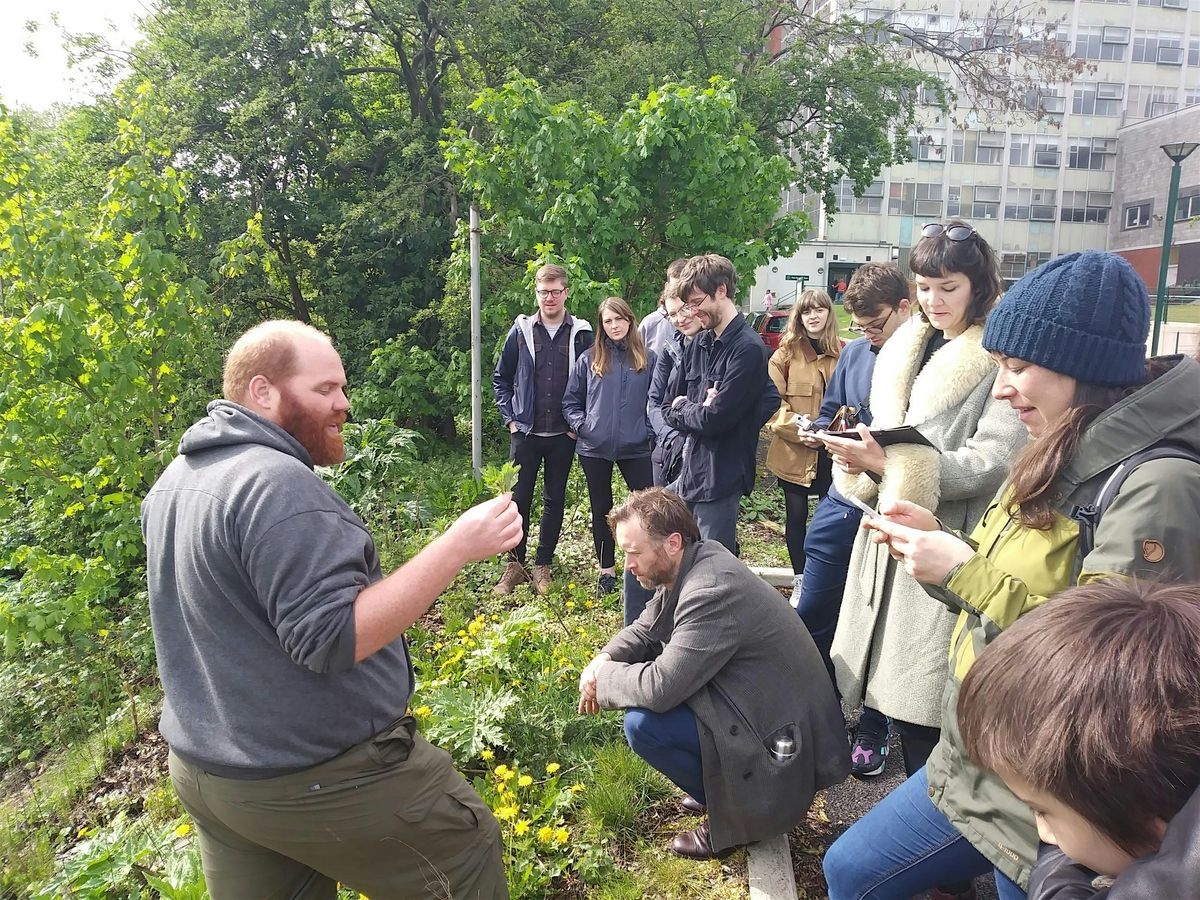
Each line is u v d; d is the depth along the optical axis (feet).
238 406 6.13
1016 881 4.83
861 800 10.02
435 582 5.70
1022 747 2.57
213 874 6.63
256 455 5.80
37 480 19.90
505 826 9.07
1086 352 4.70
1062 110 147.23
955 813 5.22
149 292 20.07
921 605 7.72
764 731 8.20
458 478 27.32
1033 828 4.75
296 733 5.79
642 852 9.12
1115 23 146.51
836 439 7.65
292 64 48.03
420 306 49.11
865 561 8.42
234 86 48.39
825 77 60.49
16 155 19.89
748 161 27.89
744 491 11.94
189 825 9.61
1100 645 2.50
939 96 65.67
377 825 6.10
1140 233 145.18
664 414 12.23
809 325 16.24
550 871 8.64
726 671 8.30
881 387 8.76
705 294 11.01
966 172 145.28
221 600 5.68
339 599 5.44
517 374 17.16
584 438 16.03
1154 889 2.17
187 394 23.08
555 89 48.42
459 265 32.27
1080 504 4.78
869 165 63.98
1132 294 4.69
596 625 14.85
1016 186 147.74
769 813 8.23
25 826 11.58
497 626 13.21
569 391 16.52
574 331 17.17
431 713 11.01
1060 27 145.28
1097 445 4.66
